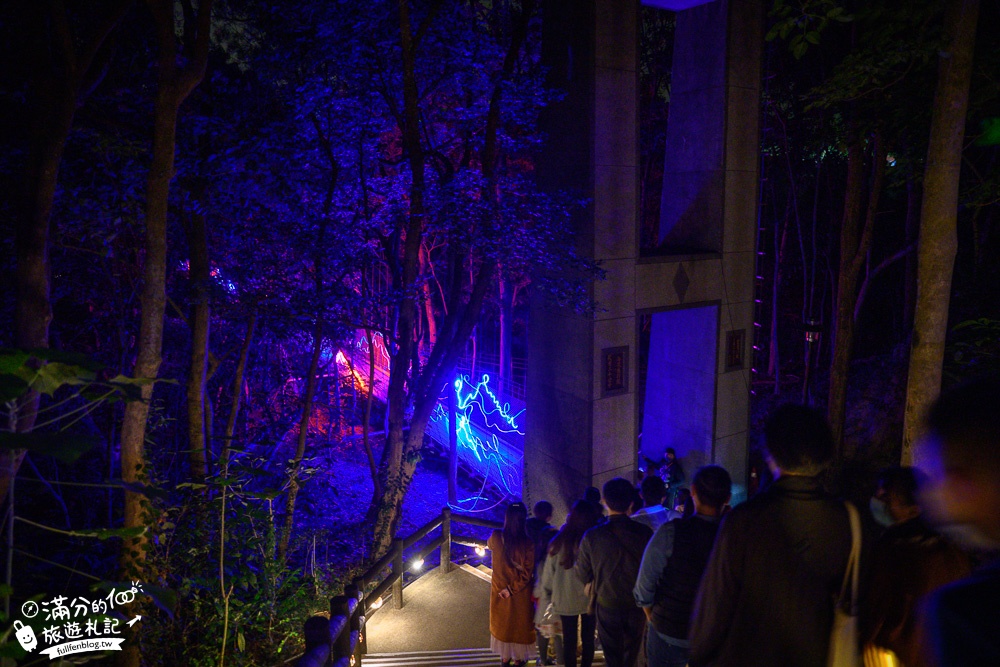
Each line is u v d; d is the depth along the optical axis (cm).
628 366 1405
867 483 1647
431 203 1214
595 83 1280
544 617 586
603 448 1393
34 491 1184
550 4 1339
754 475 1664
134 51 1089
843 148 1415
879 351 3012
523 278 2214
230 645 663
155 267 718
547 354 1452
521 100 1230
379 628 802
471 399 2970
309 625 480
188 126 1060
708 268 1494
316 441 2034
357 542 1348
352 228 1260
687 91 1530
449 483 2156
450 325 1519
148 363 716
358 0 1125
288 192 1155
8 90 852
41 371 209
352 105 1199
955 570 195
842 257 1681
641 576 341
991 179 929
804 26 646
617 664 463
